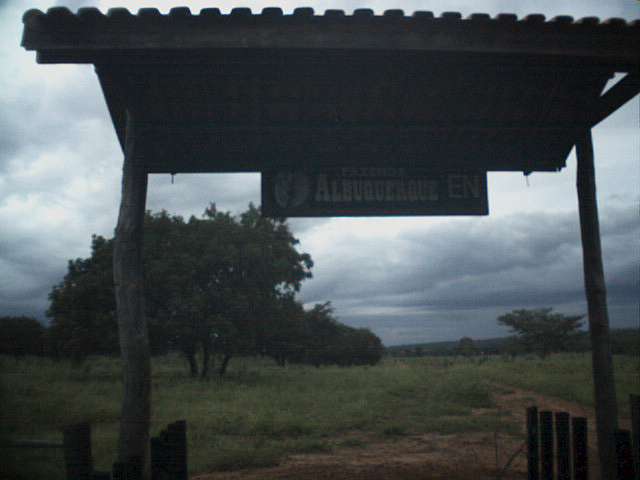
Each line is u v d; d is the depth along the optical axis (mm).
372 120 6453
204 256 30891
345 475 8297
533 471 5805
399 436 12711
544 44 5113
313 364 62812
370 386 24344
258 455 9766
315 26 4949
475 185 6945
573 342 65500
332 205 6785
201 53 5055
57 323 31062
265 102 6176
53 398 15422
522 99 6375
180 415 14438
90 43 4855
